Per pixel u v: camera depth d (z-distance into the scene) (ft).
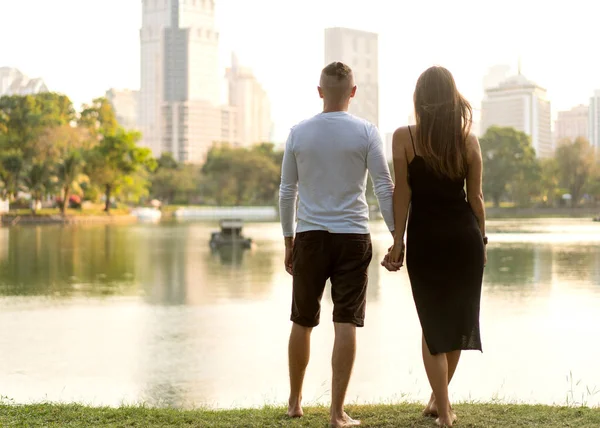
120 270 68.59
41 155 220.02
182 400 21.98
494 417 12.67
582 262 72.18
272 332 34.45
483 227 12.26
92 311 41.91
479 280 12.03
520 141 282.15
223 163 347.15
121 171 240.53
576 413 12.93
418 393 22.49
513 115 435.12
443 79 11.90
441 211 11.96
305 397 22.24
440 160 11.78
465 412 13.03
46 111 253.85
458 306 11.84
